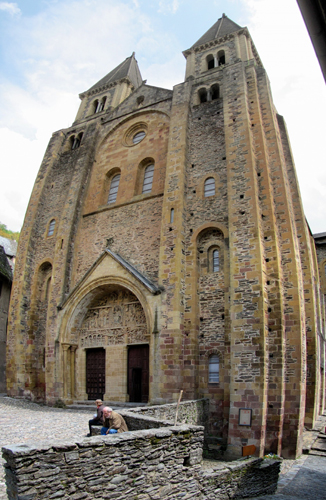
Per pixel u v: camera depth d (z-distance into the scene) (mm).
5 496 6621
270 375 14711
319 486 10969
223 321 16703
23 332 23453
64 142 29516
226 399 15305
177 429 8047
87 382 20641
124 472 6715
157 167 22625
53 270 22922
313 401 18719
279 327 15203
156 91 26000
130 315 19875
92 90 34125
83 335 21375
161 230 19062
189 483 7965
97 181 25391
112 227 22516
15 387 22250
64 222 23969
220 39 26703
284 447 14328
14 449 5594
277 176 18484
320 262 34469
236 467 9781
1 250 34656
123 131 26234
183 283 17938
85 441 6348
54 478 5770
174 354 16328
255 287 15453
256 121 19500
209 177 19781
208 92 23000
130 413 10617
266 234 16844
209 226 18438
